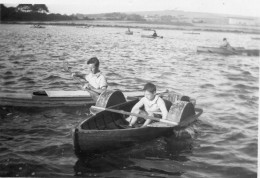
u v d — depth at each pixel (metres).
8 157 4.51
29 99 6.15
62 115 6.09
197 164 4.50
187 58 13.27
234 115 6.56
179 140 5.20
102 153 4.61
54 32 18.02
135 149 4.81
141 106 5.40
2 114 5.98
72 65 11.23
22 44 14.77
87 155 4.52
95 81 6.07
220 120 6.24
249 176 4.27
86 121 4.66
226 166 4.50
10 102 6.17
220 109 6.93
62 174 4.15
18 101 6.16
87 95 6.38
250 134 5.57
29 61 11.62
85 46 14.88
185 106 5.02
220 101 7.55
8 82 8.59
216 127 5.85
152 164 4.43
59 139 5.10
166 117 5.02
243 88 8.87
